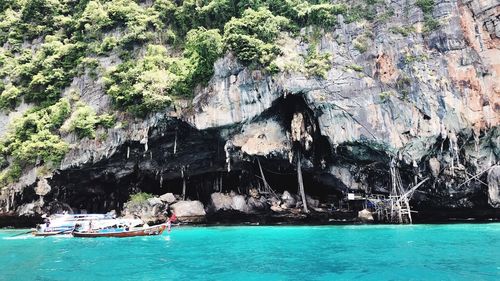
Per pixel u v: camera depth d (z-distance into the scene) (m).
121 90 35.81
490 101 33.06
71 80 39.72
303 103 34.12
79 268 17.58
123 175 37.25
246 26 34.06
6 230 35.66
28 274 16.59
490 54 34.03
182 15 39.75
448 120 32.09
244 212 37.25
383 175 34.84
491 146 33.09
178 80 34.59
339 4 36.41
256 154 34.00
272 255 19.62
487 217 36.34
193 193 40.22
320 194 38.69
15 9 46.62
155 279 15.43
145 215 35.19
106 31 40.81
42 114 38.06
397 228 29.78
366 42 34.62
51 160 35.28
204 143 36.03
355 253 19.80
